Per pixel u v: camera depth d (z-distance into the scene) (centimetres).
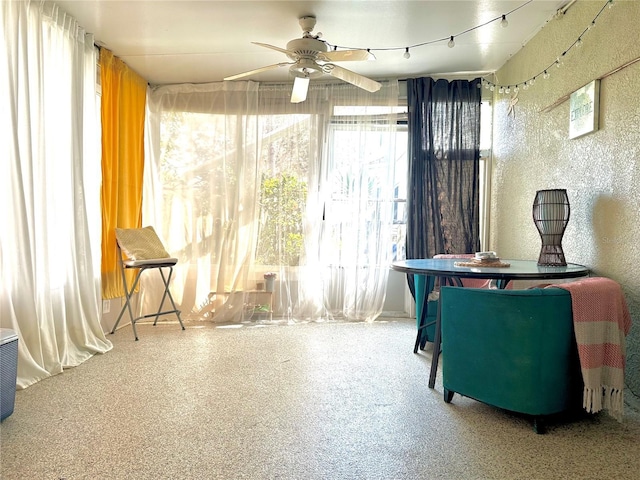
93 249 362
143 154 441
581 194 279
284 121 450
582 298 200
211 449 186
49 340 282
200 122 454
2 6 254
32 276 268
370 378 273
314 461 177
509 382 205
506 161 401
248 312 442
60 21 307
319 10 305
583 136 276
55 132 304
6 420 213
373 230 446
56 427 206
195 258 451
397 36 348
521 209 367
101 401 237
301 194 449
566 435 200
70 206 319
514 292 201
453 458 179
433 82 434
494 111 433
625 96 238
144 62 403
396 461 177
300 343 356
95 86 358
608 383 202
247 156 449
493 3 295
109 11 308
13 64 259
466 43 362
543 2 294
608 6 251
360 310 444
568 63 294
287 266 448
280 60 398
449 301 228
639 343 228
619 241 243
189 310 448
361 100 446
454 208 432
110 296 385
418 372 285
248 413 222
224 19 319
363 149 445
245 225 448
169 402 236
